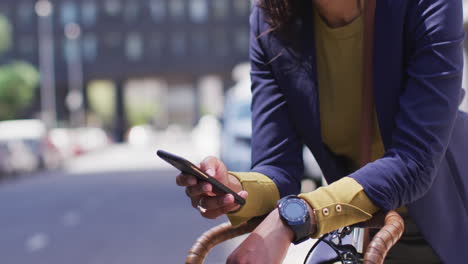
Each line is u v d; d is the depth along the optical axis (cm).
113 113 7181
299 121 135
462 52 117
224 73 6956
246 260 102
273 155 136
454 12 115
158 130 7531
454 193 131
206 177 107
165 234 768
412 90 116
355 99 132
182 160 101
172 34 6862
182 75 7050
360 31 127
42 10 5775
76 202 1312
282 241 104
